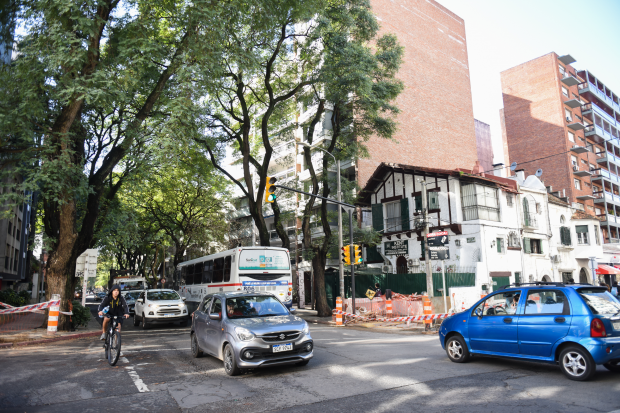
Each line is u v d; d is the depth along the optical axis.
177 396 6.12
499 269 24.62
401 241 27.41
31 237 17.69
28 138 11.43
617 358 6.28
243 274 16.50
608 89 53.34
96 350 10.83
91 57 12.15
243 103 19.34
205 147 20.84
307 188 26.80
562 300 6.80
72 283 14.97
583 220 33.03
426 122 37.44
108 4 12.76
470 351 7.96
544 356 6.81
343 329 16.03
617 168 53.09
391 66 20.12
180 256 34.28
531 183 30.72
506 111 49.84
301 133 34.88
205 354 9.78
